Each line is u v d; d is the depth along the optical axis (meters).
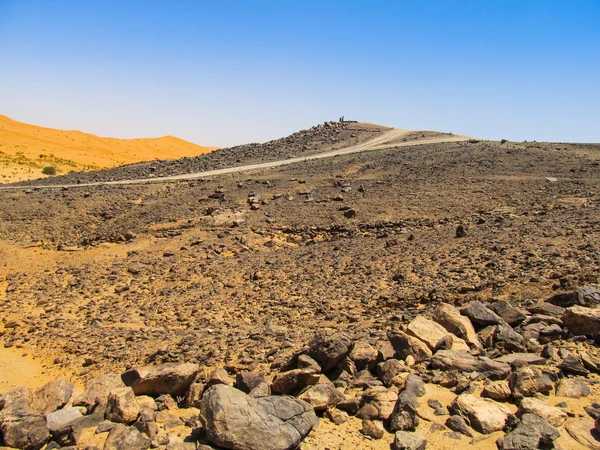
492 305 11.71
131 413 8.04
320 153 72.25
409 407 7.38
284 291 18.91
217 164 65.81
